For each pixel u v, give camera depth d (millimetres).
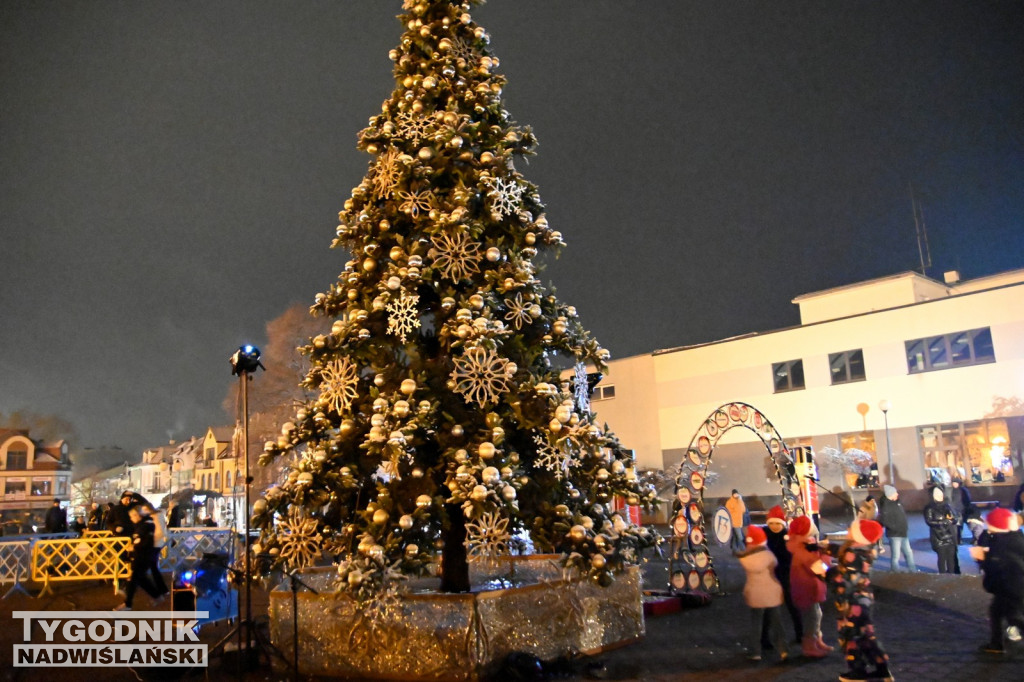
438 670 7008
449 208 8367
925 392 30656
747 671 7363
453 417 7770
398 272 8031
